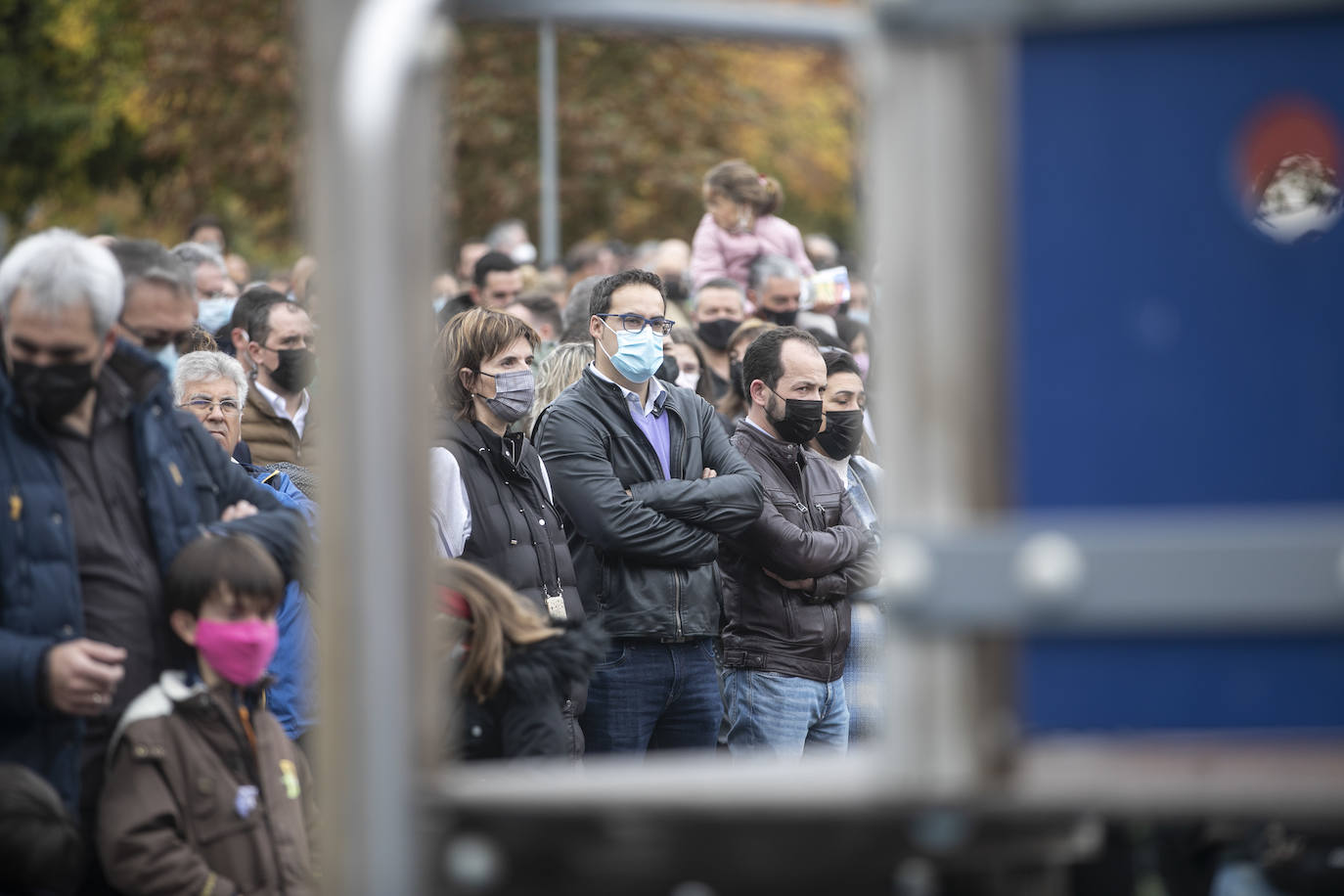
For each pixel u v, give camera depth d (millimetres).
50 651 10727
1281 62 5473
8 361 11086
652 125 84250
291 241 88375
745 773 6254
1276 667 5516
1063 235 5574
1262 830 10062
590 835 6117
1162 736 5578
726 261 32719
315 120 5766
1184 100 5512
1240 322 5520
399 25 5691
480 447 17141
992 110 5605
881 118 5688
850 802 5879
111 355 12031
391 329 5613
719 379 27219
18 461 11078
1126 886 10289
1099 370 5566
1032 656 5676
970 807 5707
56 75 101938
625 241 83750
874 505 21062
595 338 19281
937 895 6066
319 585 5809
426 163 5934
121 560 11734
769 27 6656
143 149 92000
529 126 82062
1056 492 5586
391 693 5664
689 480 18672
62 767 11125
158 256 12711
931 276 5645
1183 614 5449
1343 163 5508
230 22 83750
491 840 6145
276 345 20375
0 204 104188
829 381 20672
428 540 6000
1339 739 5492
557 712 13000
